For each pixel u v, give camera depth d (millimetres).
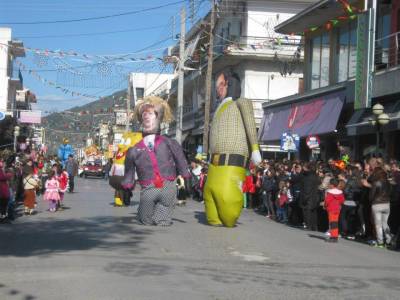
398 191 14469
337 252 12820
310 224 17516
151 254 11289
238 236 14695
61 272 9266
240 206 16703
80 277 8898
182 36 36594
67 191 30859
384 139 23500
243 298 7949
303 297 8180
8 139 47688
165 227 16125
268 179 21344
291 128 29422
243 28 42781
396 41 22188
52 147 108125
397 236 13773
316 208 17281
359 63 22578
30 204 18844
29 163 19188
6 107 60062
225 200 16453
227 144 16812
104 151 93438
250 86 41438
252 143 16953
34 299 7543
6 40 58719
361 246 14148
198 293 8125
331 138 28359
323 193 17156
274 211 21094
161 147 16719
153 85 83312
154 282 8695
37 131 96000
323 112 26547
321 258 11805
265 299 7949
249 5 41969
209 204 16969
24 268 9570
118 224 16375
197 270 9828
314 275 9914
